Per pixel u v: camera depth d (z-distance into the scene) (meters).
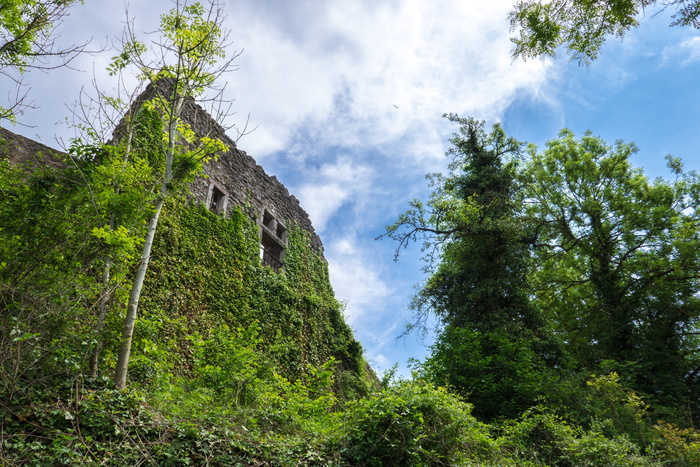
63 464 4.93
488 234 15.56
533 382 11.34
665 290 17.83
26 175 7.44
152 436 5.76
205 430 6.11
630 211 19.75
